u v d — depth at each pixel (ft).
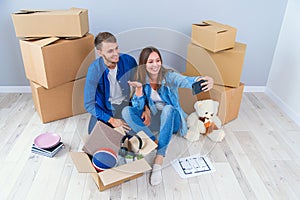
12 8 5.98
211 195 4.12
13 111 6.00
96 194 4.07
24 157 4.72
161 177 4.36
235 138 5.38
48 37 5.16
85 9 5.58
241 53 5.18
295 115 6.01
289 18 6.25
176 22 6.36
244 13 6.38
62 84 5.42
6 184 4.19
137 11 6.19
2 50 6.34
